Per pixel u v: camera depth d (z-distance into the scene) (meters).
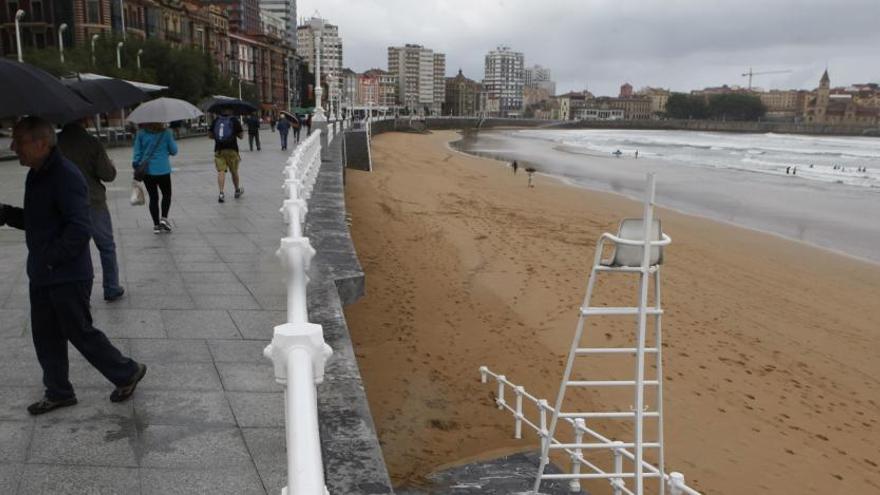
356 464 3.02
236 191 12.08
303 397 1.67
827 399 8.70
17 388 4.01
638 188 34.78
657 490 6.17
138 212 10.45
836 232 22.31
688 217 24.84
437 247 15.83
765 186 36.53
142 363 4.28
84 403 3.82
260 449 3.36
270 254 7.59
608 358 9.33
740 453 7.09
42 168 3.46
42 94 3.45
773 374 9.39
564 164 51.34
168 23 74.25
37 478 3.06
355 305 10.59
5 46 60.78
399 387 7.71
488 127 174.38
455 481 5.56
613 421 7.52
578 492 5.41
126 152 26.09
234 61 96.31
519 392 6.66
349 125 40.00
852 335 11.45
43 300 3.55
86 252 3.62
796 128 189.62
